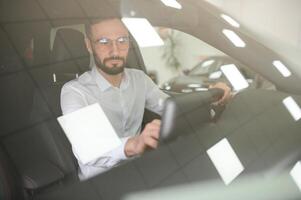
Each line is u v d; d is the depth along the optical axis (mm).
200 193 1187
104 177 1125
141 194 1118
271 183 1298
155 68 1421
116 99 1272
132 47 1365
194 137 1296
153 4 1505
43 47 1211
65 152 1134
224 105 1499
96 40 1290
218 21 1761
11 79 1145
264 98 1603
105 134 1205
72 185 1087
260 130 1452
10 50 1168
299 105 1624
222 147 1317
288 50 1828
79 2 1303
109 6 1356
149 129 1250
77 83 1228
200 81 1506
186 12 1651
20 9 1221
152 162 1188
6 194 1012
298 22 1952
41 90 1171
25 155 1082
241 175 1284
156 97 1354
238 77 1621
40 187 1058
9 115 1111
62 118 1170
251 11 1928
